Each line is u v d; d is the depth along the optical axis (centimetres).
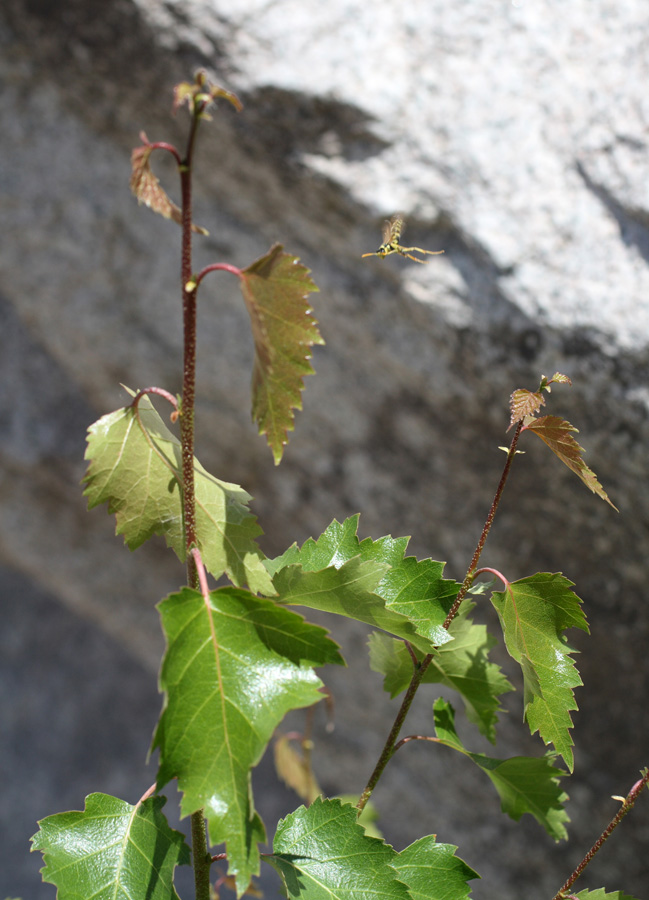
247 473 156
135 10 119
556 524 119
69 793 280
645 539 111
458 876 54
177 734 49
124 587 200
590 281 104
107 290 154
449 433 125
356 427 135
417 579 55
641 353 101
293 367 49
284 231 128
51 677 292
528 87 108
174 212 50
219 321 145
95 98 136
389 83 112
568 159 106
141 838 53
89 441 52
